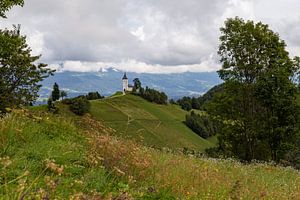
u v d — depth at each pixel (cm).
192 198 789
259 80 3312
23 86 3319
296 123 3200
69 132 1145
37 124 1098
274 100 3098
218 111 3591
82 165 855
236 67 3562
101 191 709
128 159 891
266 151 3475
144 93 19162
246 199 866
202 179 919
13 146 846
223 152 3516
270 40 3494
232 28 3566
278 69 3269
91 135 1102
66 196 591
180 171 960
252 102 3494
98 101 16825
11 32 3198
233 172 1313
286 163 2878
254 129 3297
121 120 14462
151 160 981
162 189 810
